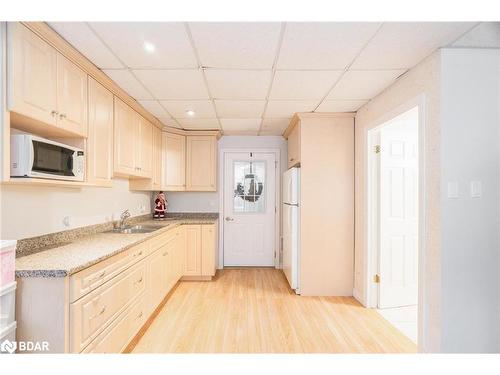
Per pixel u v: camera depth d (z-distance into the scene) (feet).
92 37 5.98
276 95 9.46
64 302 4.90
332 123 11.57
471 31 5.83
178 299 11.11
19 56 4.94
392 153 10.37
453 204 6.40
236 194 15.98
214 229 13.53
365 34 5.90
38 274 4.81
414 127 10.48
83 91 6.97
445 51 6.43
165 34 5.89
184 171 14.46
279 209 15.92
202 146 14.57
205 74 7.82
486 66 6.47
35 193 6.61
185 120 12.66
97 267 5.77
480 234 6.39
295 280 11.91
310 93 9.28
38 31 5.36
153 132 12.37
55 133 6.62
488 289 6.38
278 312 9.89
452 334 6.35
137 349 7.47
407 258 10.44
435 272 6.57
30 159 5.05
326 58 6.93
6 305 4.67
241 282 13.25
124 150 9.35
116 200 10.88
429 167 6.80
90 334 5.51
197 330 8.55
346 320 9.30
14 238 6.02
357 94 9.37
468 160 6.41
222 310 10.03
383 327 8.83
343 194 11.55
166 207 15.51
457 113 6.43
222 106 10.65
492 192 6.43
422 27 5.65
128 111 9.68
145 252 8.44
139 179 12.06
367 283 10.37
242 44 6.29
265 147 15.99
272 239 15.94
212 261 13.42
